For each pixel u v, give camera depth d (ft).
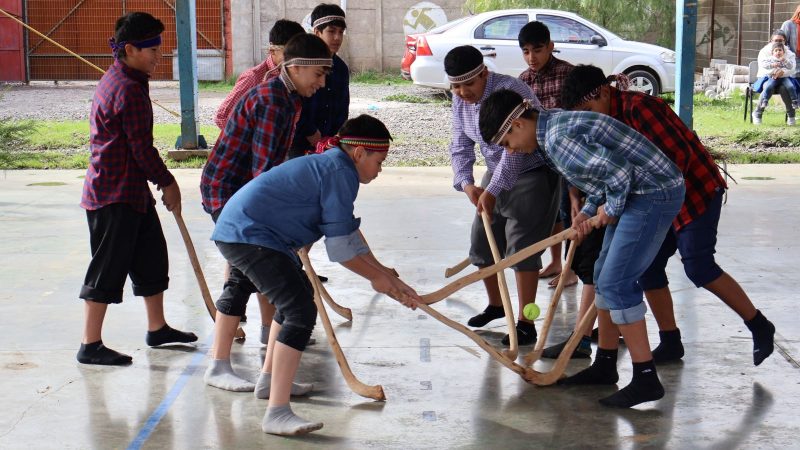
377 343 17.22
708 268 15.21
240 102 15.26
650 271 15.74
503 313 18.24
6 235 25.35
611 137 13.16
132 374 15.55
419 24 76.33
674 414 13.87
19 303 19.35
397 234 25.66
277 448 12.76
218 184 15.39
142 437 13.10
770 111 53.11
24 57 73.05
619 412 13.98
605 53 55.62
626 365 16.02
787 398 14.42
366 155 12.98
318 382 15.29
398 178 34.45
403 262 22.77
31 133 41.86
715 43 68.49
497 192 16.70
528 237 17.04
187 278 21.49
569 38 55.88
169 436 13.14
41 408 14.07
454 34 56.18
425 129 47.32
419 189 32.22
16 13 72.54
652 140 14.61
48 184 32.96
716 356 16.33
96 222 15.69
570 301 19.94
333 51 19.85
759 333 15.35
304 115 19.45
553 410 14.10
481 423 13.61
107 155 15.51
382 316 18.85
